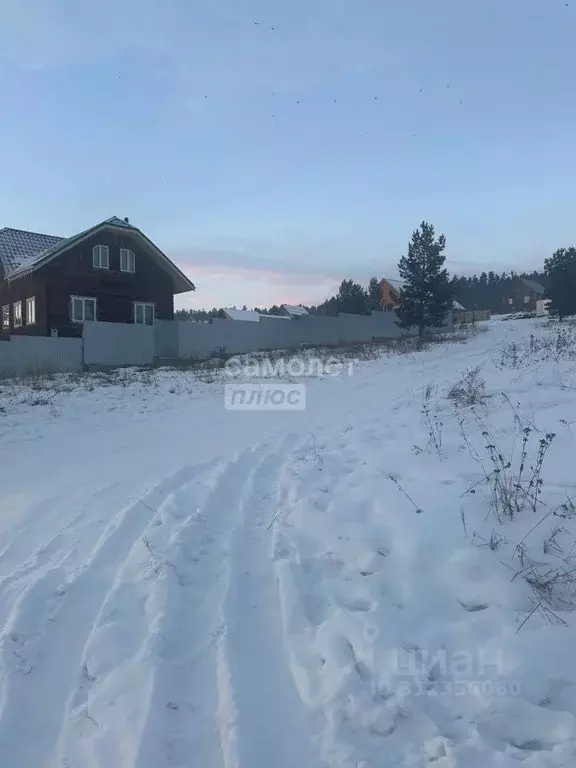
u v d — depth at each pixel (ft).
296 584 14.01
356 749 9.10
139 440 35.78
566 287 131.34
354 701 9.93
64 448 34.53
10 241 109.70
